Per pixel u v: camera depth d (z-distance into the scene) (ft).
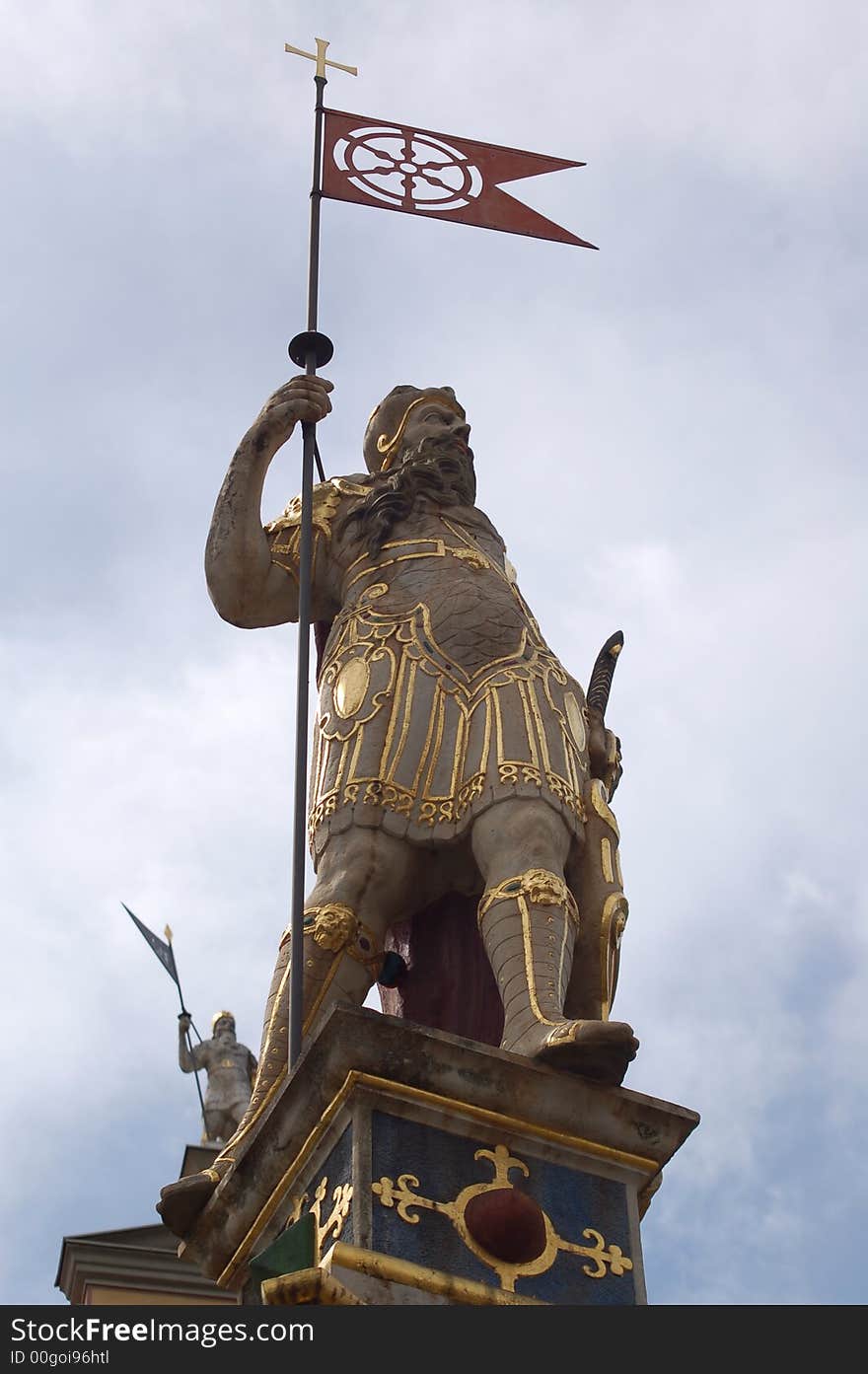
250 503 31.37
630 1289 24.64
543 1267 24.36
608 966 28.04
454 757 28.50
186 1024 46.03
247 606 31.45
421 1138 24.81
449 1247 24.08
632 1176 25.58
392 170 37.76
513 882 27.20
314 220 35.78
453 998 28.84
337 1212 24.31
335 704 29.32
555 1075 25.22
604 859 28.50
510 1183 24.86
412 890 28.55
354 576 31.32
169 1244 37.91
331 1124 24.80
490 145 38.63
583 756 29.53
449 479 32.27
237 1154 25.99
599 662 31.89
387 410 34.04
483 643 29.50
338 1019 24.67
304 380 31.99
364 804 28.19
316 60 38.63
